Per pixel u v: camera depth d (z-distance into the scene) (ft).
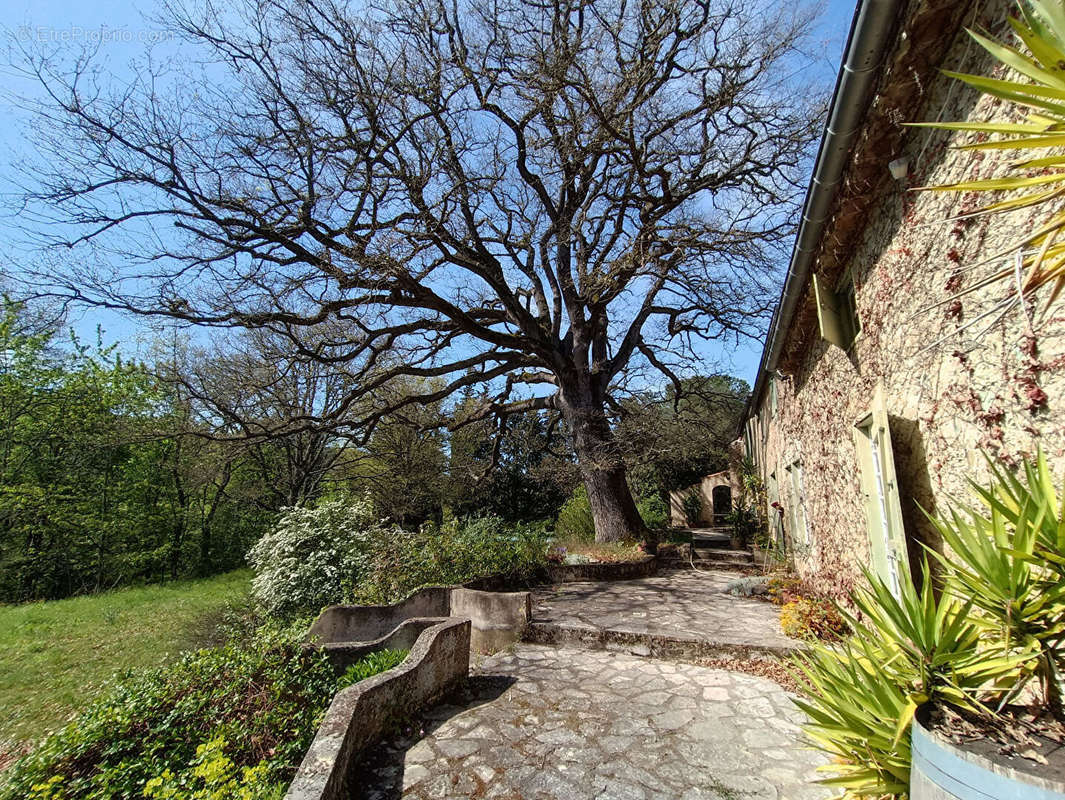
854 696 8.17
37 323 34.88
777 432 36.91
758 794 10.43
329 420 40.06
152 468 71.46
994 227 9.16
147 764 12.16
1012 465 8.85
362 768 11.79
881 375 14.35
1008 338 8.86
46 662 29.35
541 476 65.46
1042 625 6.52
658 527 60.03
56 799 11.03
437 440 73.61
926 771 5.92
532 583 34.09
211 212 31.89
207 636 32.07
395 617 23.73
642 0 33.96
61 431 66.18
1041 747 5.66
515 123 38.70
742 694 15.58
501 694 16.05
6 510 60.08
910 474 12.74
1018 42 8.22
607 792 10.62
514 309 42.01
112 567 66.39
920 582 12.29
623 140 35.70
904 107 11.19
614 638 20.45
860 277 15.62
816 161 13.34
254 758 12.88
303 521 33.58
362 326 37.47
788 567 30.55
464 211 37.99
